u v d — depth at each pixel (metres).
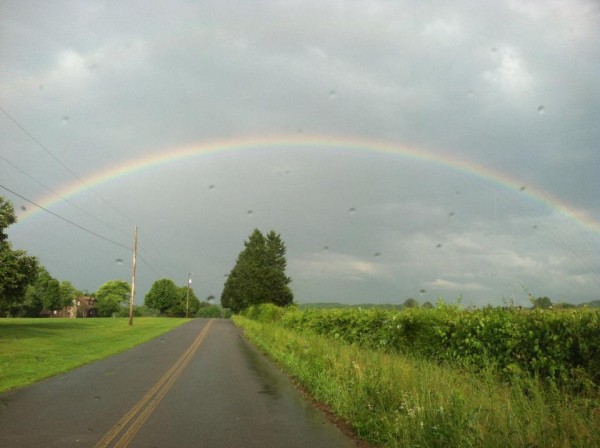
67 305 104.69
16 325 40.38
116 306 119.19
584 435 4.95
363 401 7.98
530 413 5.49
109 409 9.12
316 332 21.41
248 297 62.16
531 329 7.75
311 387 11.13
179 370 15.06
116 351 21.58
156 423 8.02
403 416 6.68
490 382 7.09
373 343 14.27
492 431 5.42
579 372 6.63
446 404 6.41
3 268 32.38
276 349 19.52
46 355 19.42
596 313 7.01
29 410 8.99
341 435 7.36
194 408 9.27
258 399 10.29
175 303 118.81
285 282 72.88
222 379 13.18
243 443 6.87
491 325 8.70
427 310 12.45
